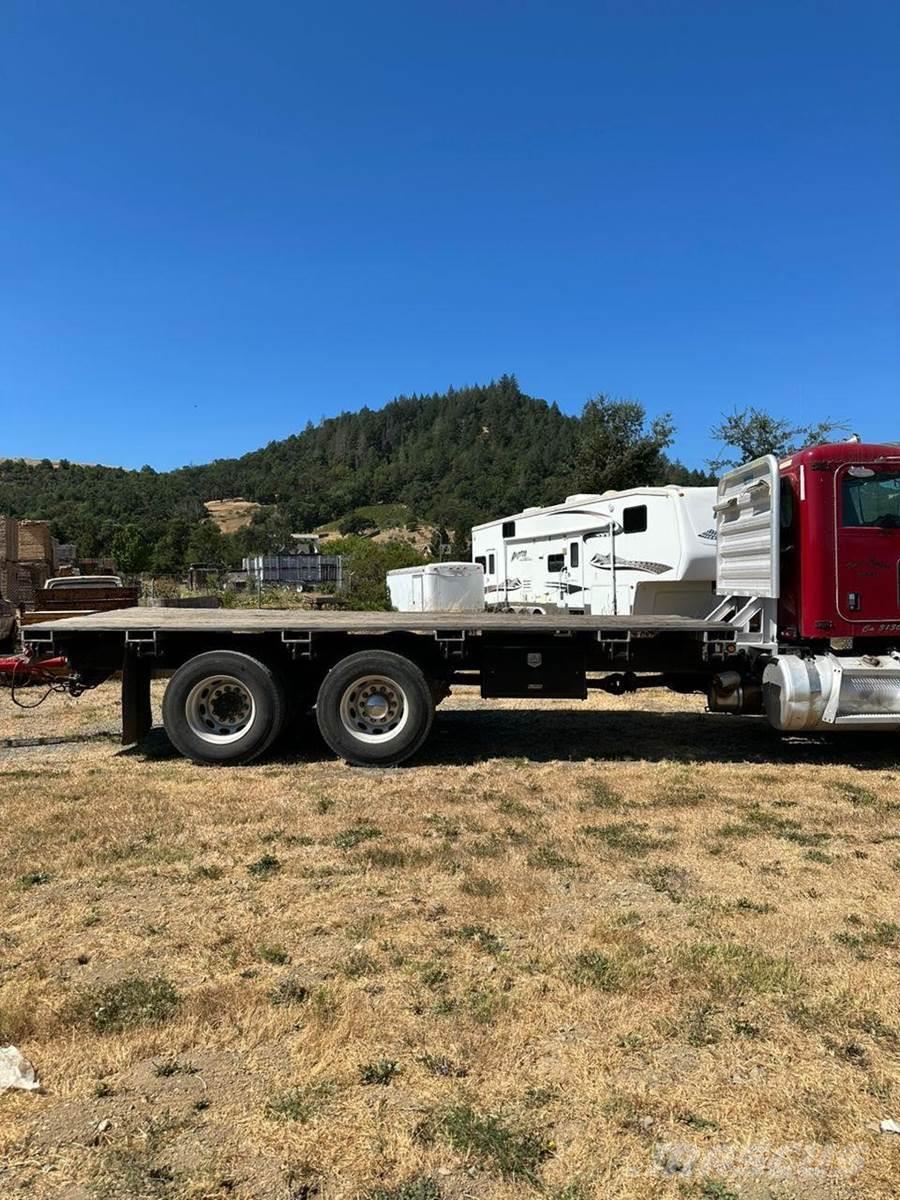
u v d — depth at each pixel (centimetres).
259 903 438
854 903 439
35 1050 303
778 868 491
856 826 571
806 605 727
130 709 771
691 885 464
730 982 351
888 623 729
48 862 493
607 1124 264
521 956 377
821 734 880
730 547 826
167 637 760
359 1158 248
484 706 1072
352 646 765
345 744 737
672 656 786
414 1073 290
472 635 771
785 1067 295
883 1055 303
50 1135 258
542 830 558
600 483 3219
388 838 539
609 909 430
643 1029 318
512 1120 265
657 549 1328
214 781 682
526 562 1747
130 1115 267
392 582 2277
